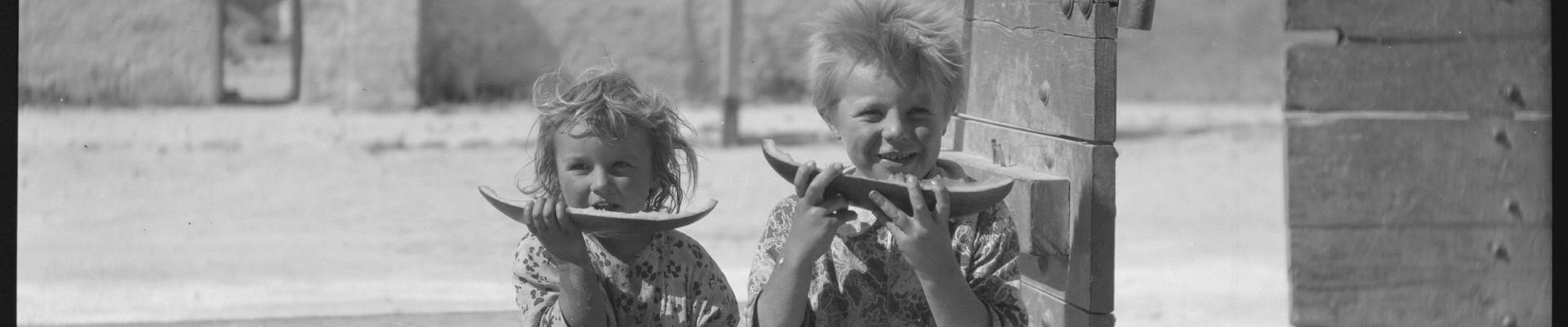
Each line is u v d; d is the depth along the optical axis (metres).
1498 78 2.49
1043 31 2.73
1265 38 21.48
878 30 2.47
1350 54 2.49
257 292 6.88
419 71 19.41
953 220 2.51
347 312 6.05
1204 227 9.35
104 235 8.84
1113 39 2.47
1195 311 6.45
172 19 18.05
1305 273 2.55
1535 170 2.50
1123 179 11.91
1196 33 21.56
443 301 6.51
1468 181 2.52
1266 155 13.69
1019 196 2.60
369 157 13.18
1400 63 2.49
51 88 16.92
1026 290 2.87
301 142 14.43
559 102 2.52
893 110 2.47
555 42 20.52
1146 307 6.59
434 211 9.91
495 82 20.34
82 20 17.03
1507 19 2.48
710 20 20.95
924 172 2.52
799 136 15.42
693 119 17.80
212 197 10.59
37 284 7.04
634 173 2.54
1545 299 2.53
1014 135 2.90
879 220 2.47
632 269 2.60
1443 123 2.52
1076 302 2.57
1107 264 2.51
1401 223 2.54
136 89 17.69
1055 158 2.66
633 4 20.75
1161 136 15.64
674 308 2.61
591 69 2.62
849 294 2.58
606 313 2.50
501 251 8.23
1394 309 2.56
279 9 28.31
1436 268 2.56
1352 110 2.51
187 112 17.53
